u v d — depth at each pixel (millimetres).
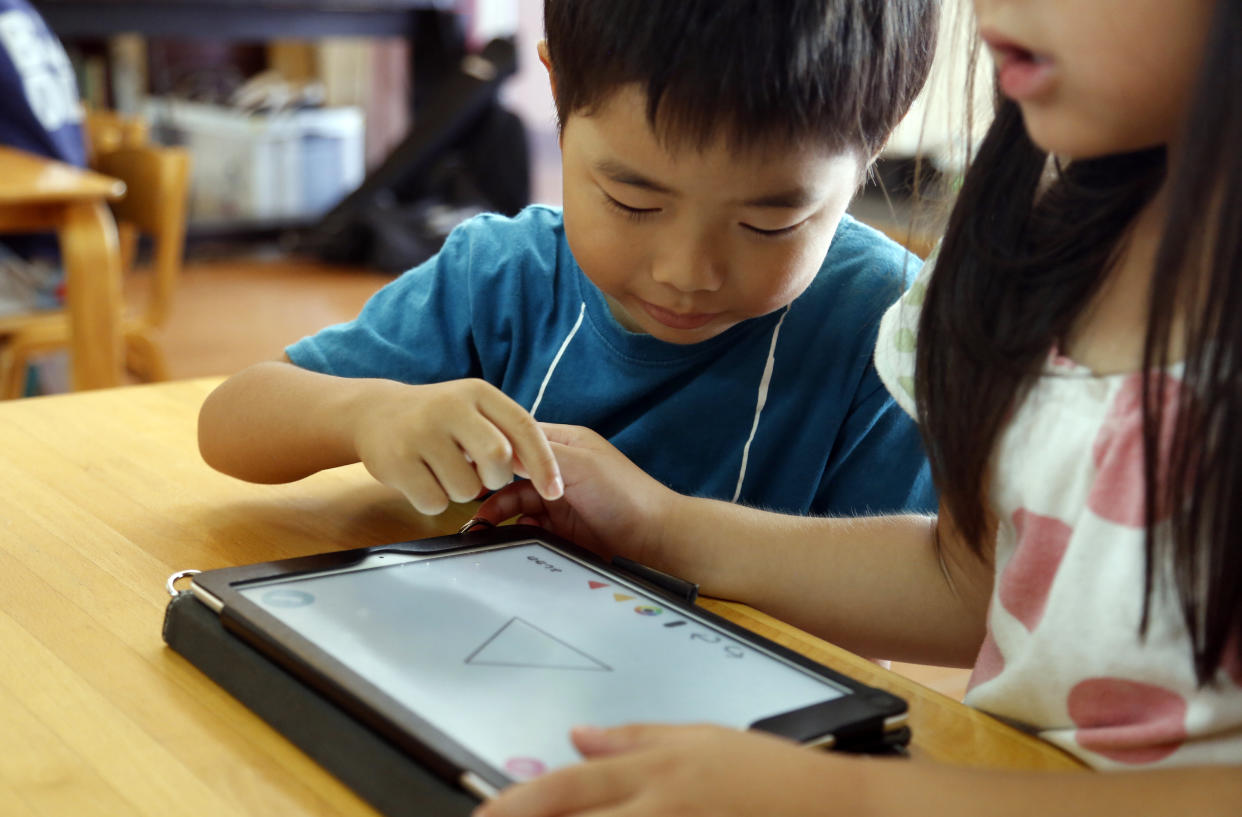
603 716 472
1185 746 512
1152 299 485
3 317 2066
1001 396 593
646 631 554
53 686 518
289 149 4250
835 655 612
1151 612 517
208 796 447
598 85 606
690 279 633
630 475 715
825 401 851
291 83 4406
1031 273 604
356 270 3977
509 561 631
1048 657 558
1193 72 442
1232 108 431
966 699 614
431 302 883
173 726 492
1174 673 515
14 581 623
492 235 900
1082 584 544
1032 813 414
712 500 737
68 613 589
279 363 812
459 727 451
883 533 709
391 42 4500
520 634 540
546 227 898
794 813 406
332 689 477
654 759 409
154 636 570
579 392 859
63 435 859
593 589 602
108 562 655
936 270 642
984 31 484
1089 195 590
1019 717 584
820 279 852
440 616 551
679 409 844
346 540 711
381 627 532
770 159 601
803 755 424
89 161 2453
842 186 653
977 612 678
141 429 882
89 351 1992
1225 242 453
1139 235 569
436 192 4117
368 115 4586
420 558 621
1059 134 479
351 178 4465
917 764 436
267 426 741
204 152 4094
